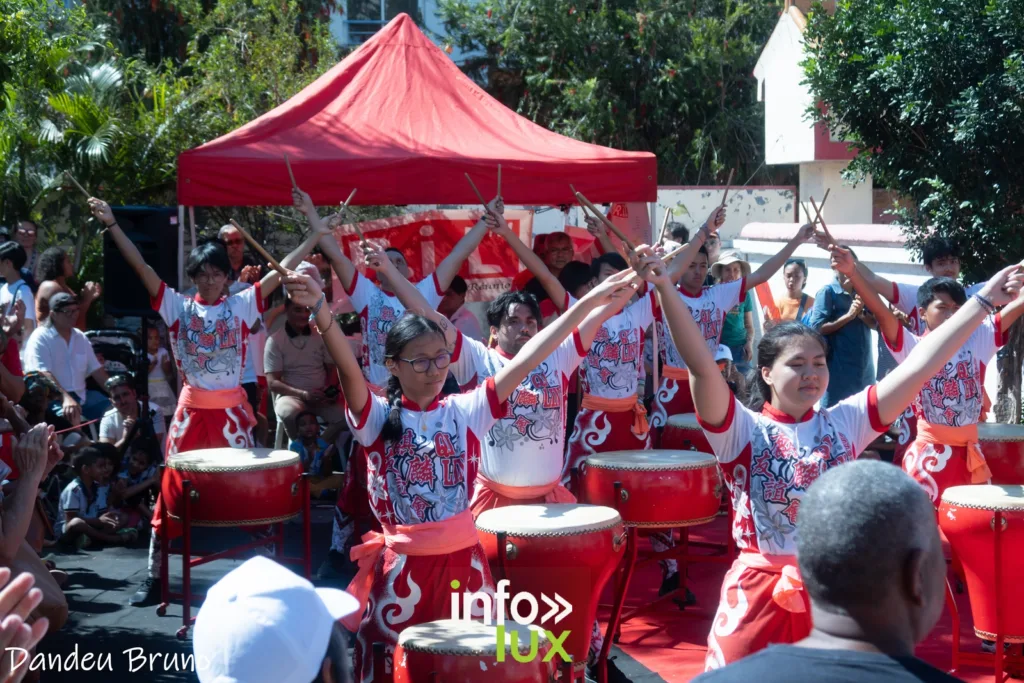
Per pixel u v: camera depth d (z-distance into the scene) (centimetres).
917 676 171
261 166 650
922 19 717
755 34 1812
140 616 550
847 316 762
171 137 1252
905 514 179
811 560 183
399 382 348
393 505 342
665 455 488
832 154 1316
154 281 576
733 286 627
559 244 714
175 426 581
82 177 1214
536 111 1758
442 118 743
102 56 1422
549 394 441
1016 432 551
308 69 1398
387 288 569
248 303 579
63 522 682
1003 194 711
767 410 324
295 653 202
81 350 764
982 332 507
